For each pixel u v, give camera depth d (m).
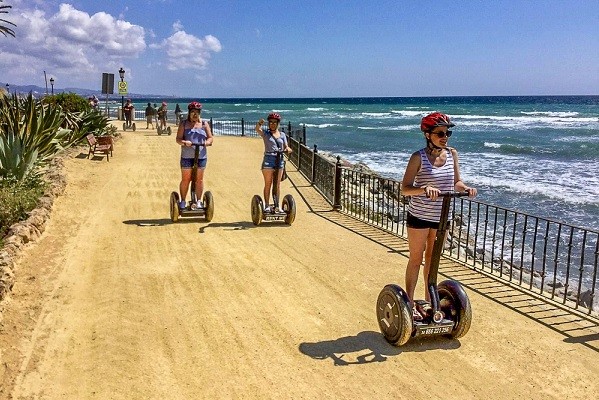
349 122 53.69
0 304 5.16
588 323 5.27
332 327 5.11
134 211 9.68
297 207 10.76
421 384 4.13
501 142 31.62
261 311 5.44
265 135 8.91
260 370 4.30
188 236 8.18
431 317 4.68
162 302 5.59
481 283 6.43
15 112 13.16
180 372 4.23
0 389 3.90
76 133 17.28
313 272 6.66
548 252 10.50
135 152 17.67
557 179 18.80
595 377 4.25
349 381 4.16
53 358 4.38
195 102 8.87
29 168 10.49
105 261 6.84
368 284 6.27
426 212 4.63
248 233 8.48
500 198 15.68
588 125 46.41
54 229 8.13
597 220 13.16
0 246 6.50
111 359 4.38
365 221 9.68
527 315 5.45
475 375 4.27
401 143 32.53
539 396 3.99
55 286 5.88
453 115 69.50
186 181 8.98
